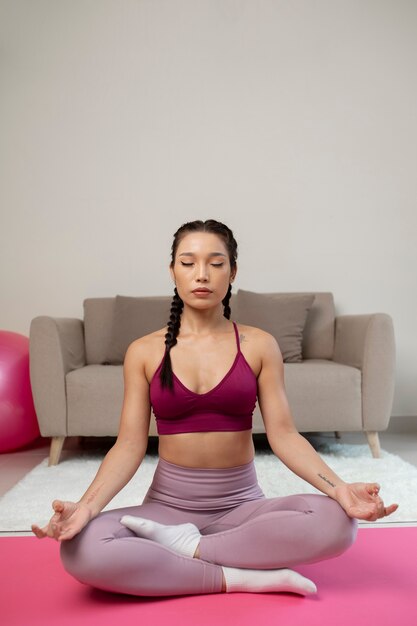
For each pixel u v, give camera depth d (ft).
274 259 13.33
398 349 13.32
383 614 4.07
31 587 4.65
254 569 4.50
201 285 4.89
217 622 3.98
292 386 10.19
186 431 4.91
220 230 5.08
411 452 10.68
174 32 13.38
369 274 13.37
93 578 4.17
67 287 13.17
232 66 13.41
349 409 10.20
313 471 4.66
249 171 13.35
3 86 13.20
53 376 10.05
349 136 13.43
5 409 10.45
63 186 13.21
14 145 13.19
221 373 4.94
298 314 11.80
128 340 11.59
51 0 13.29
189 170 13.33
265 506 4.67
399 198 13.43
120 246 13.24
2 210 13.14
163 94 13.35
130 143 13.30
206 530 4.85
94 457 10.53
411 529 5.98
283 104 13.42
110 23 13.33
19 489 8.03
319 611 4.13
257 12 13.43
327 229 13.37
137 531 4.39
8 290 13.12
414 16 13.53
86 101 13.28
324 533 4.25
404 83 13.51
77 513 4.23
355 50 13.48
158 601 4.35
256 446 11.24
